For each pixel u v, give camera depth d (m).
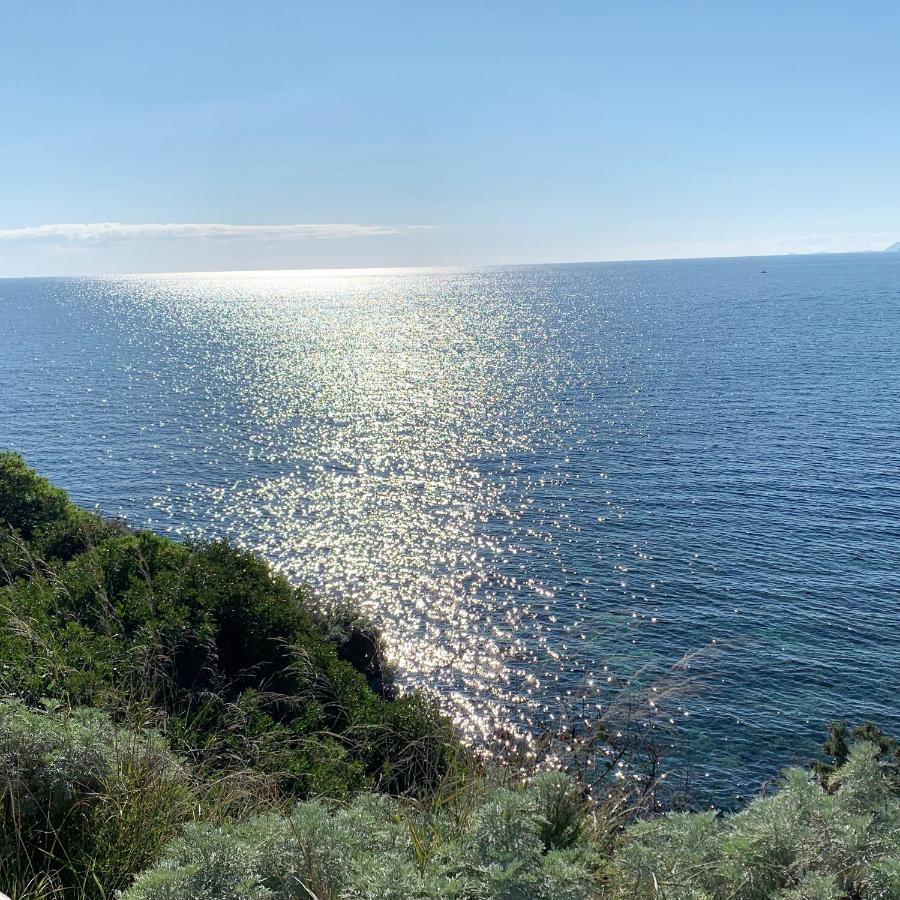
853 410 86.62
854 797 3.58
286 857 3.56
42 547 16.41
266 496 62.84
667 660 32.50
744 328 183.00
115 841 4.50
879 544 47.25
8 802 4.41
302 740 8.06
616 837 4.52
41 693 6.77
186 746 6.62
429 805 5.45
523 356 150.88
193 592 13.23
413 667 34.41
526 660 34.66
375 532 54.00
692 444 75.06
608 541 50.03
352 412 98.50
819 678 30.97
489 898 3.04
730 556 46.22
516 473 68.12
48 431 86.06
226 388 117.81
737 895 3.23
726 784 22.66
